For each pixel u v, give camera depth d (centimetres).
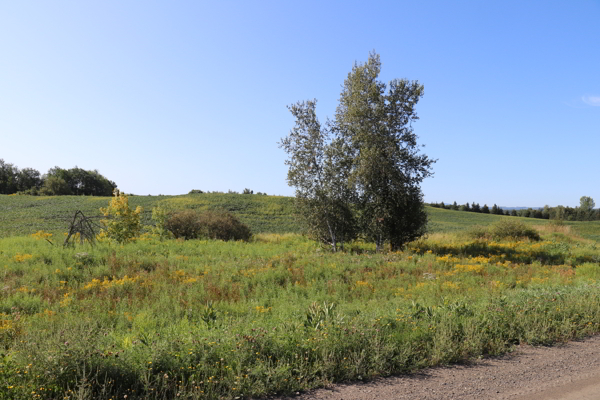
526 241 2708
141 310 847
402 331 636
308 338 565
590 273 1496
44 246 1627
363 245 2442
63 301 912
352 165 2103
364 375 499
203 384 447
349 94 2186
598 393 457
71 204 5253
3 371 422
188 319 779
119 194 2012
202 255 1728
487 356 585
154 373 458
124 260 1418
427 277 1284
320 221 2145
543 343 642
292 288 1115
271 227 3916
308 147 2116
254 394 440
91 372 433
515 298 884
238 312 835
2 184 10700
